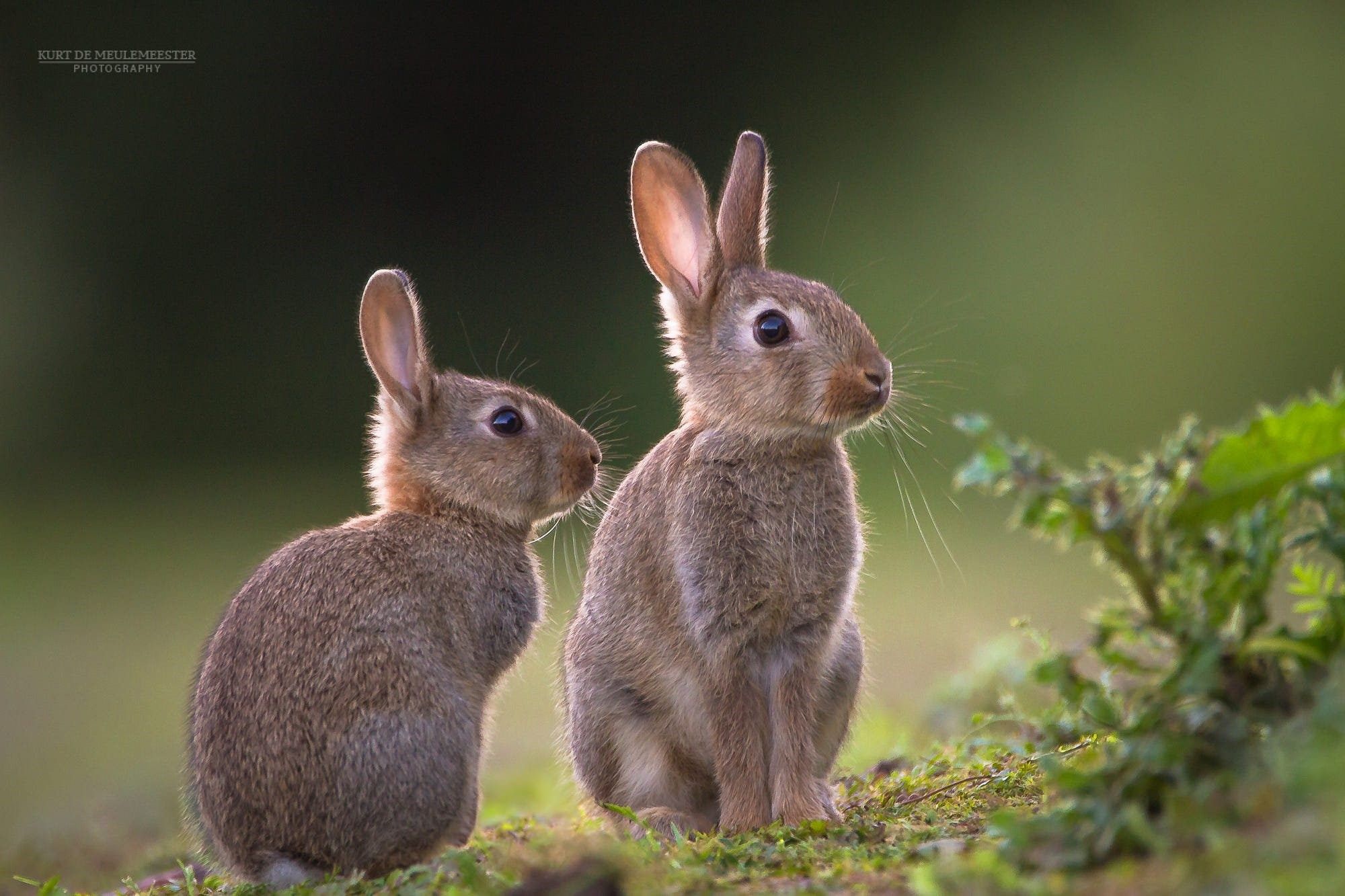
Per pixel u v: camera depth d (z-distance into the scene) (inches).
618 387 894.4
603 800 302.0
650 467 297.4
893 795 269.7
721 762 278.7
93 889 320.8
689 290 303.3
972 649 504.1
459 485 297.1
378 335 302.0
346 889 223.5
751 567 277.9
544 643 589.3
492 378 357.1
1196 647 168.9
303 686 243.0
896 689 464.1
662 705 293.3
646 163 312.3
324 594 251.9
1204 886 142.1
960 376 852.0
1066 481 174.4
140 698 550.9
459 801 251.4
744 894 185.6
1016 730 318.7
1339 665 163.6
